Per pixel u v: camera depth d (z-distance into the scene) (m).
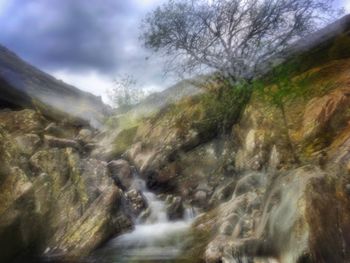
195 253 7.82
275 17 16.58
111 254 8.70
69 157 11.77
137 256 8.31
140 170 15.24
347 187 6.07
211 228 9.05
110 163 14.56
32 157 11.62
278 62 15.75
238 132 14.62
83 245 9.13
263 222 7.11
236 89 15.77
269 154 11.98
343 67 13.13
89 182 11.09
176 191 14.20
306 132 10.88
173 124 17.00
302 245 5.27
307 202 5.71
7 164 10.24
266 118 13.09
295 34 16.39
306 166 7.00
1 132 11.49
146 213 11.48
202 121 16.17
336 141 9.52
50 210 10.12
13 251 8.92
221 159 14.72
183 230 10.02
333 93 11.52
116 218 10.20
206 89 17.17
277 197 7.13
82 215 10.08
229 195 11.98
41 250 9.29
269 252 6.26
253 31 16.64
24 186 9.70
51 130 17.41
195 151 15.71
